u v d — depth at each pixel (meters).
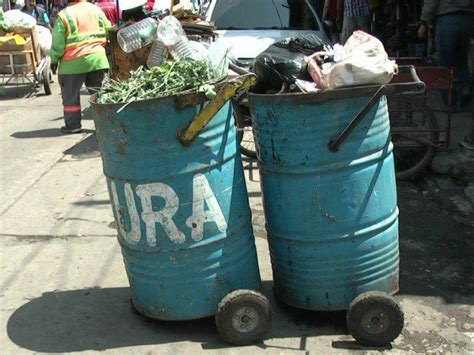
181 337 3.61
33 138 8.36
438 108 8.02
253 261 3.61
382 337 3.42
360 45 3.41
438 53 7.79
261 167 3.55
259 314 3.44
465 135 7.01
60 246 4.93
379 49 3.37
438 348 3.48
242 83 3.22
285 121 3.30
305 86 3.47
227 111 3.36
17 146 7.97
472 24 7.54
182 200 3.30
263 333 3.48
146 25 6.44
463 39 7.60
